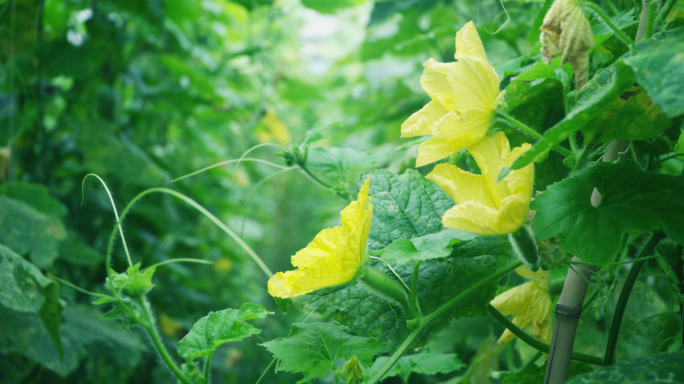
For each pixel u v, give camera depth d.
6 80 1.36
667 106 0.41
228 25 2.07
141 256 1.63
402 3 1.25
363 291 0.59
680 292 0.56
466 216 0.47
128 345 1.22
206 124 2.17
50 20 1.62
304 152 0.72
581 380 0.48
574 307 0.52
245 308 0.57
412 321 0.54
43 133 1.41
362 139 2.12
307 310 0.60
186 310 1.79
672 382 0.46
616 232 0.47
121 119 1.82
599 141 0.50
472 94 0.48
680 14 0.50
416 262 0.54
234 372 2.00
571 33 0.48
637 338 0.70
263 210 2.89
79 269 1.44
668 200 0.48
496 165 0.49
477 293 0.56
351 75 2.38
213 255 2.25
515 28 0.92
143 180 1.42
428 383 1.22
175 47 1.92
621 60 0.43
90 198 1.50
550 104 0.61
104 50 1.50
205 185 2.28
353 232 0.50
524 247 0.49
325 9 1.54
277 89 2.16
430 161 0.50
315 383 1.31
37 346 0.96
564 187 0.50
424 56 1.56
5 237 0.94
